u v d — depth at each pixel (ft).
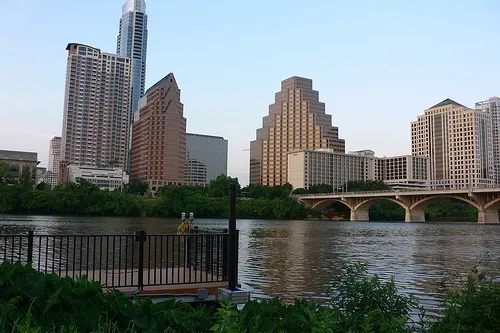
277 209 531.09
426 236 238.27
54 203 423.23
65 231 212.02
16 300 19.77
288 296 61.98
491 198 422.41
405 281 78.38
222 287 38.47
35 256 95.96
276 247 151.53
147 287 37.06
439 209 567.59
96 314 20.49
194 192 524.93
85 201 437.58
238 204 533.55
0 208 415.03
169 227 264.11
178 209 458.50
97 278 41.96
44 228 233.76
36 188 515.09
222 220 427.74
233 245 37.37
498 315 22.58
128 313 21.18
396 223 476.54
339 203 582.76
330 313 20.39
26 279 21.39
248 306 22.30
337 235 234.38
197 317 22.49
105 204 442.50
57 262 86.48
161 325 21.22
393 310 25.80
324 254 128.36
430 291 67.51
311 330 19.72
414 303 28.12
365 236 230.68
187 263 54.90
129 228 248.32
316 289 67.72
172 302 23.11
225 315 17.81
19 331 16.70
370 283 27.07
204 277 42.65
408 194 466.70
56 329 19.40
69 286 21.81
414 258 121.39
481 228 351.87
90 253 106.52
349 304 25.90
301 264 101.04
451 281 78.02
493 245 172.76
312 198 571.28
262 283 73.41
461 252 141.08
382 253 135.54
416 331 27.58
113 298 21.88
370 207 561.02
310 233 250.78
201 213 474.49
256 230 277.85
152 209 460.96
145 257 100.78
